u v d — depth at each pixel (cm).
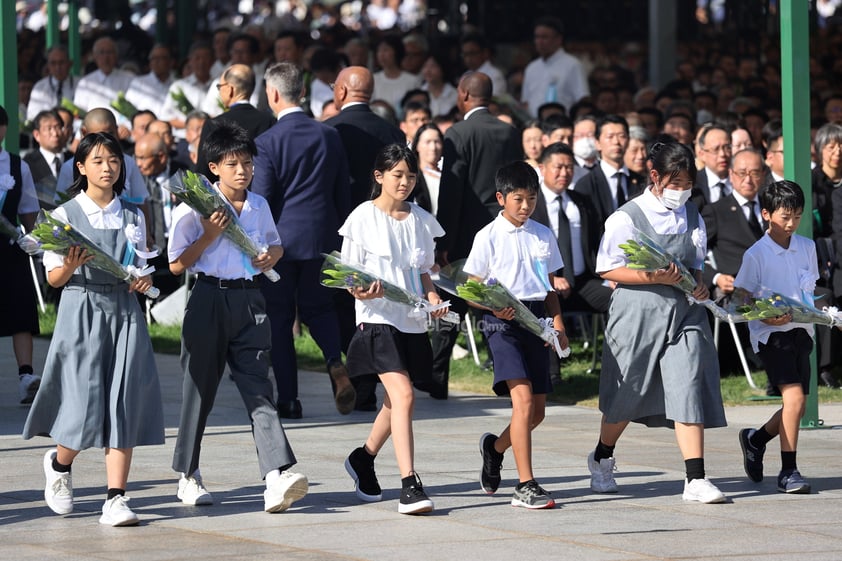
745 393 3403
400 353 2152
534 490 2159
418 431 2884
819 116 5256
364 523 2044
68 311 2044
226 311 2122
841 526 2041
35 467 2452
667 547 1897
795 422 2306
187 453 2152
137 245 2078
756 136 4672
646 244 2152
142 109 4947
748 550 1881
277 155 2992
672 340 2216
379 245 2191
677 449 2709
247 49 4931
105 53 5203
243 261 2131
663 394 2236
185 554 1836
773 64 6844
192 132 4144
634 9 8250
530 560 1819
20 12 9500
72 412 2027
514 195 2212
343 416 3069
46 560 1802
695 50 7638
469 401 3297
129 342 2050
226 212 2080
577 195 3578
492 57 5984
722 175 3750
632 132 3844
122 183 2116
